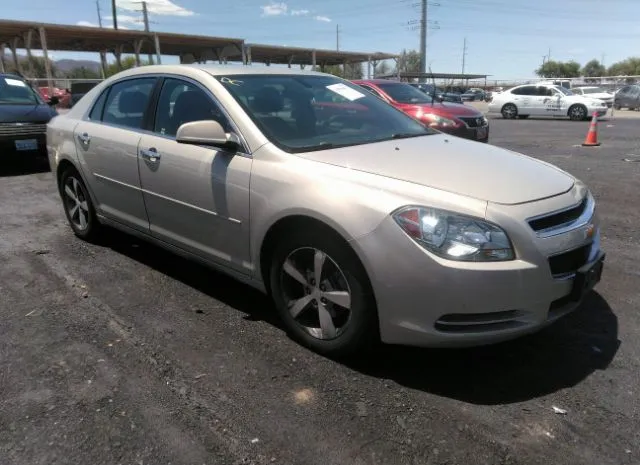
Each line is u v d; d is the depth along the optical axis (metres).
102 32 29.41
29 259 4.59
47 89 26.42
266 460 2.24
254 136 3.22
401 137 3.68
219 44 35.97
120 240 5.09
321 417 2.50
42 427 2.42
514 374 2.86
